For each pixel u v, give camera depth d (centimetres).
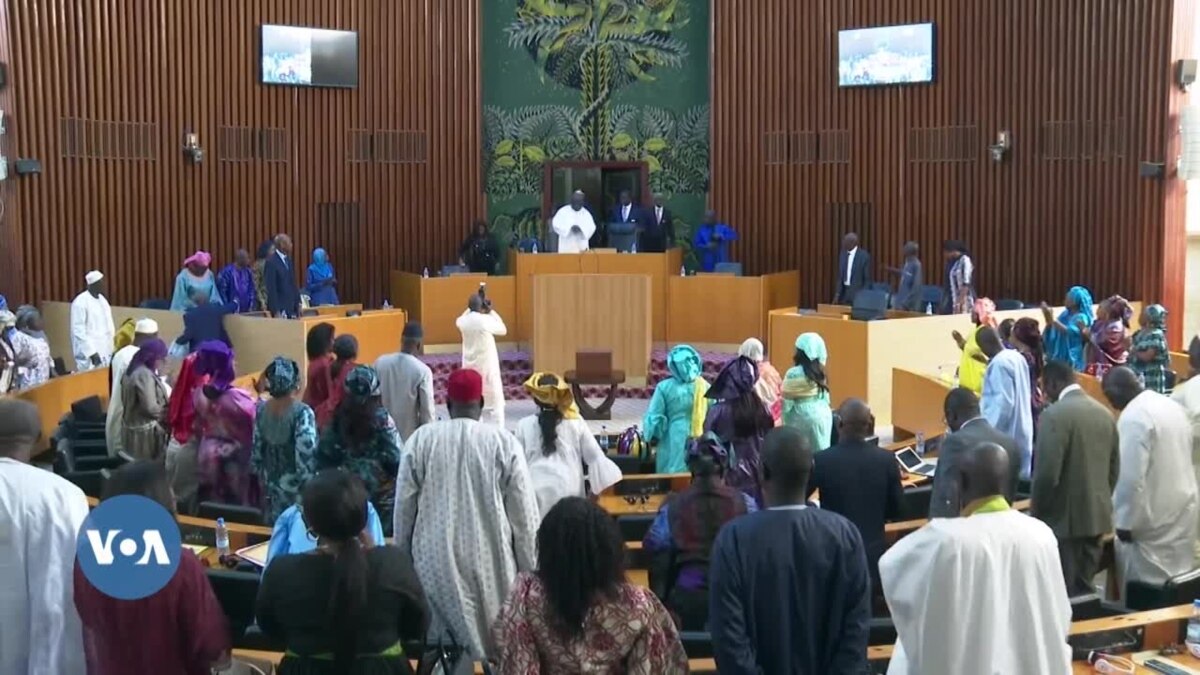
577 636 327
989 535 351
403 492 486
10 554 387
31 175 1456
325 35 1627
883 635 459
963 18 1576
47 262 1470
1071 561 610
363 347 1314
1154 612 462
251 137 1602
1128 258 1468
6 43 1424
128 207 1525
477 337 1146
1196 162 1412
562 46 1755
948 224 1603
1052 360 611
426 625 371
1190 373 673
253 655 451
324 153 1652
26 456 404
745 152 1703
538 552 332
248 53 1593
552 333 1391
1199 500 612
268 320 1248
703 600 475
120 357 851
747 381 595
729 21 1697
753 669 347
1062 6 1503
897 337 1203
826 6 1656
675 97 1758
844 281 1525
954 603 347
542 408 582
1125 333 1073
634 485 675
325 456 554
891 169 1633
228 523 595
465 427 489
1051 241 1530
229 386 666
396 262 1700
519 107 1761
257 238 1614
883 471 510
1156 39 1436
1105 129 1479
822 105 1666
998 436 524
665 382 722
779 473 367
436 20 1694
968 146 1584
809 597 357
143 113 1530
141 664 360
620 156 1764
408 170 1697
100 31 1494
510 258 1672
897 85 1622
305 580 358
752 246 1708
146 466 373
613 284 1388
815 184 1677
